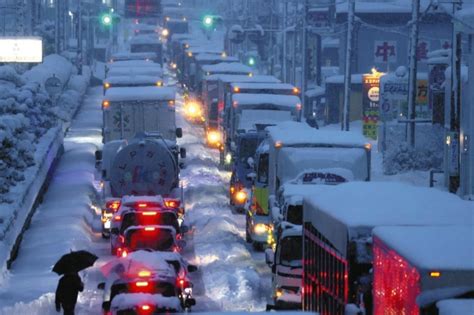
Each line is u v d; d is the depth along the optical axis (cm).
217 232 7200
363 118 14125
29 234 7019
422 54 17662
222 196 9038
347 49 12606
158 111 9494
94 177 9700
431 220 2964
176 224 6359
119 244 5969
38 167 8294
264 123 9144
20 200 6788
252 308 4978
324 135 6406
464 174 9131
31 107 10375
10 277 5688
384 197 3347
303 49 15975
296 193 5475
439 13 17412
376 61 17738
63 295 4616
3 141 7288
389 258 2519
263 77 11650
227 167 10588
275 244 5481
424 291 2216
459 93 8862
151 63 15112
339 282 3155
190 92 17800
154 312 3859
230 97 9975
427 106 13100
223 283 5525
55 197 8638
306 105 16175
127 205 6644
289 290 4825
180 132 9475
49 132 10812
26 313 4700
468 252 2319
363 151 6259
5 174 7031
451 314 2075
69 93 17312
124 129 9469
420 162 10688
